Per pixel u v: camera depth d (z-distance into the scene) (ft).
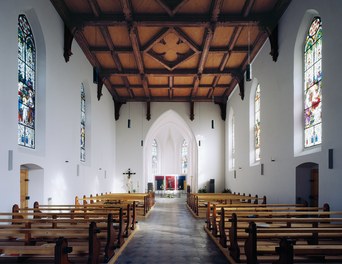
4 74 25.48
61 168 39.32
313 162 30.04
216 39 47.06
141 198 50.70
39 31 33.35
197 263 21.65
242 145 61.16
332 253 14.11
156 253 24.32
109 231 21.44
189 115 81.56
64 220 20.83
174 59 54.39
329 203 26.96
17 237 22.24
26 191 32.86
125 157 80.64
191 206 55.93
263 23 40.27
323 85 28.12
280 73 39.50
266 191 44.96
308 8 31.35
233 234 21.08
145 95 76.84
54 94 37.01
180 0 36.68
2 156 25.04
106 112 69.36
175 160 117.60
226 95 77.41
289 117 36.35
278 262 13.76
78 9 38.86
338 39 25.67
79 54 47.44
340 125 25.32
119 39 46.83
